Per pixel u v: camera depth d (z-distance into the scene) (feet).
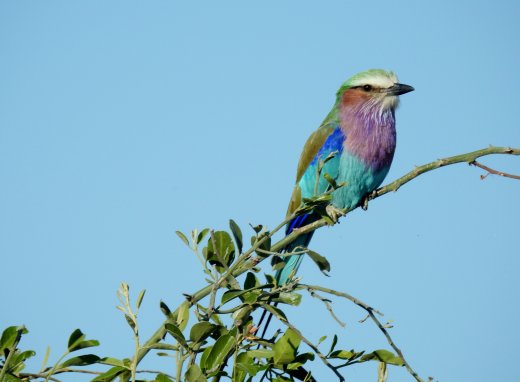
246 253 30.12
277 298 28.71
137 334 26.50
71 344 27.76
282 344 27.58
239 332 29.17
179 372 26.27
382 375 28.09
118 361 27.50
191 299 29.43
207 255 31.17
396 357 28.30
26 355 28.48
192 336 26.78
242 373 27.02
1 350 28.43
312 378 28.45
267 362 27.99
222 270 31.45
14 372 27.81
